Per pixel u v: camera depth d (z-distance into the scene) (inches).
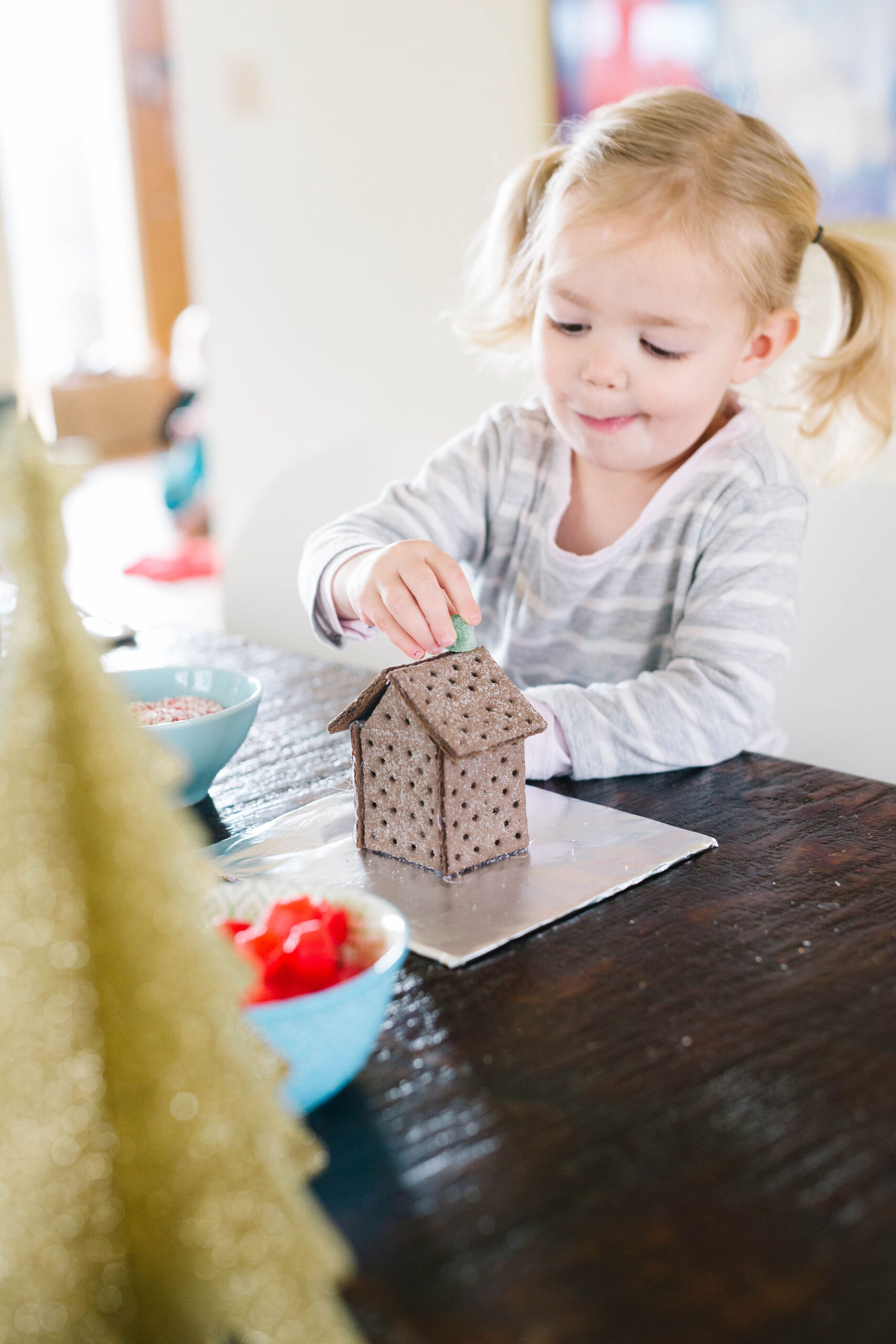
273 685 44.0
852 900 26.9
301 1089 19.1
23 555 14.4
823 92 67.6
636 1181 18.0
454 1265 16.5
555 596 48.9
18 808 14.1
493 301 50.9
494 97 82.4
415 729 28.0
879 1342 15.0
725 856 29.6
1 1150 14.3
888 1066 20.7
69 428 257.9
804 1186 17.8
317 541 45.6
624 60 75.1
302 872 29.0
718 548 44.4
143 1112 14.5
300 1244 14.4
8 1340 14.6
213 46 101.3
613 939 25.5
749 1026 22.1
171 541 180.5
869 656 50.3
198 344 202.5
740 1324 15.3
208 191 106.2
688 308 39.0
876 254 47.6
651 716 36.6
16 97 266.2
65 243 279.6
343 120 92.2
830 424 54.7
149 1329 15.2
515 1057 21.4
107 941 14.3
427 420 93.0
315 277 98.5
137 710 34.2
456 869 28.4
